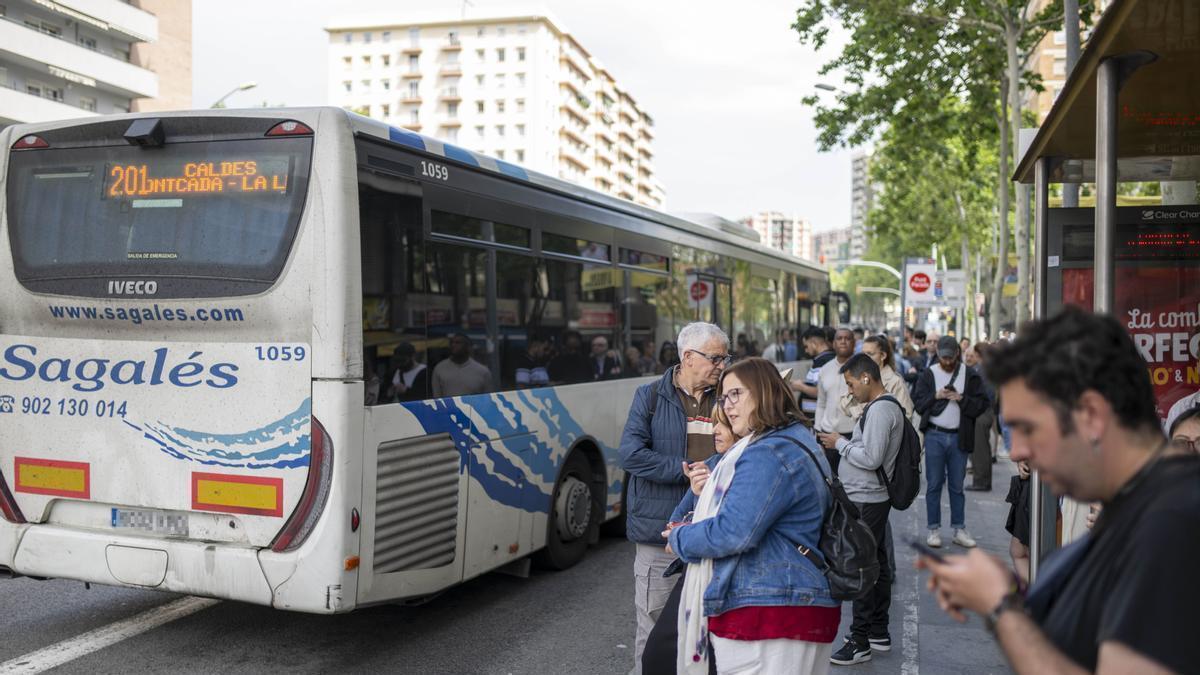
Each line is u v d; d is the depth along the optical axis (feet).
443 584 20.21
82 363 18.76
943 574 6.15
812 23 68.74
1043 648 5.66
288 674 18.49
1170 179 20.48
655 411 16.97
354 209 17.69
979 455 43.98
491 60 440.45
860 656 19.86
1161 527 5.41
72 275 18.76
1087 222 19.80
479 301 21.94
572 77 477.77
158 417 18.19
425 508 19.52
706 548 11.42
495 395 22.39
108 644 19.88
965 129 78.64
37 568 18.86
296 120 17.72
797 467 11.45
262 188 17.78
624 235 30.48
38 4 147.13
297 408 17.34
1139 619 5.32
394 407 18.56
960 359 32.09
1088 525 15.56
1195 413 13.41
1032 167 19.99
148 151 18.52
